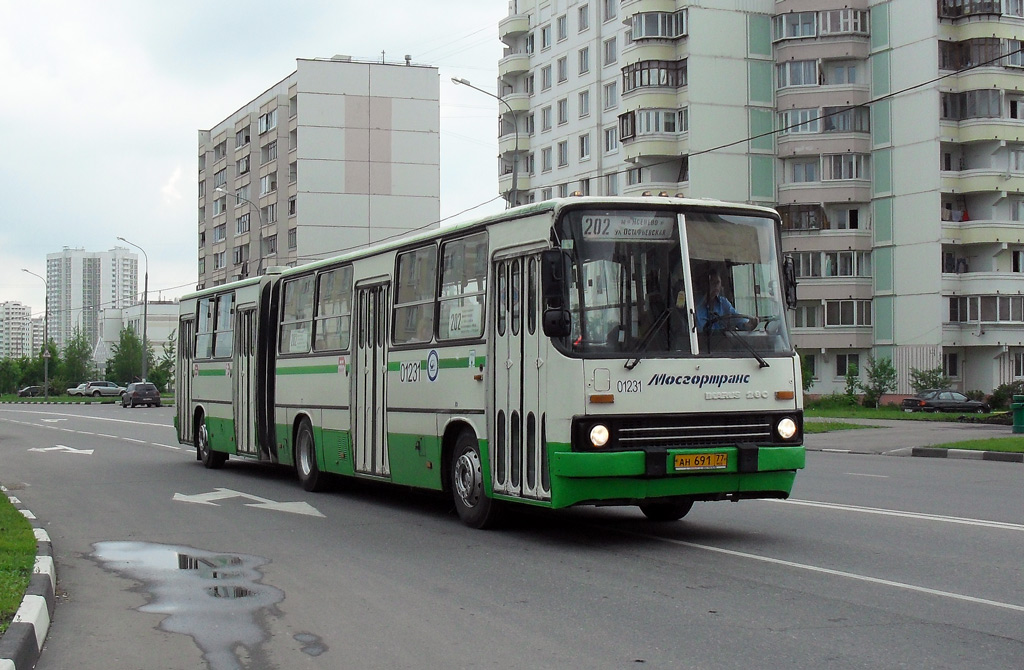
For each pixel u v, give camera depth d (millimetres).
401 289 13773
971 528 11398
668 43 61094
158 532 12242
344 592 8680
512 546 10836
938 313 56656
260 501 15312
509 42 77688
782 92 60344
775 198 60875
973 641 6707
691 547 10500
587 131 68688
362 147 84875
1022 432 28672
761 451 10445
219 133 101250
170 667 6555
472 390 11883
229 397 19969
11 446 29328
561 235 10352
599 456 9984
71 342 115375
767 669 6164
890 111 58594
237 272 96812
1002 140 56344
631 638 6941
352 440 14984
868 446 26062
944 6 57062
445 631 7281
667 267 10570
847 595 8109
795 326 60250
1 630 6656
